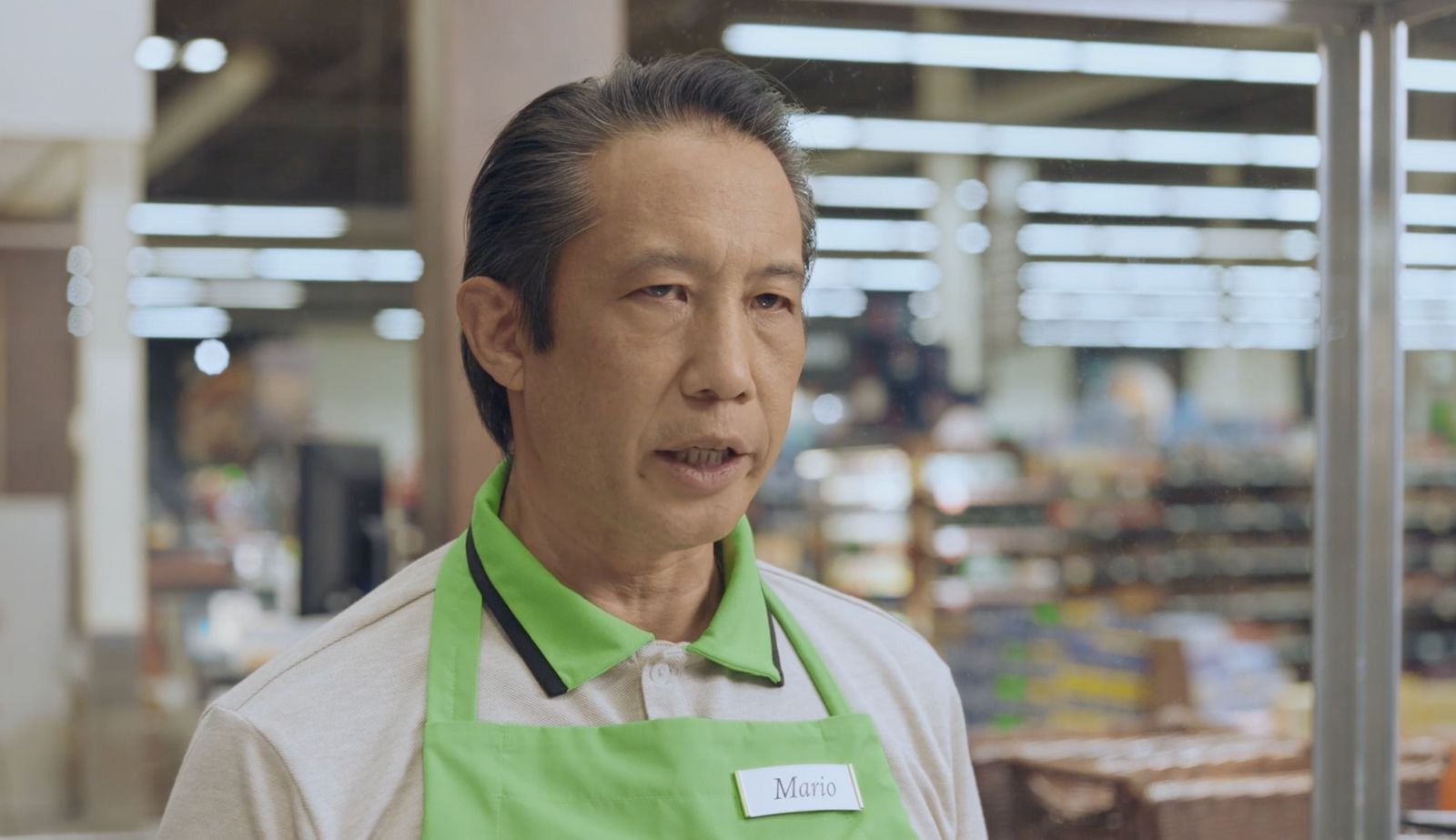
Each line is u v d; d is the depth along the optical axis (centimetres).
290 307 738
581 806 85
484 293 90
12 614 547
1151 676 341
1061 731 278
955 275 487
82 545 604
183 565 593
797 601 105
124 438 639
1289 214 208
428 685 88
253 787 84
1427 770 187
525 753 85
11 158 534
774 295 87
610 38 203
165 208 606
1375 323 174
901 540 489
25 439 623
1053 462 494
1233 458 435
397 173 588
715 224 83
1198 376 446
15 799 414
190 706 496
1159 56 210
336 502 368
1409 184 174
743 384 83
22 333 620
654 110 87
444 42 206
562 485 88
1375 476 173
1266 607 407
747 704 93
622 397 84
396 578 98
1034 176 363
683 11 202
